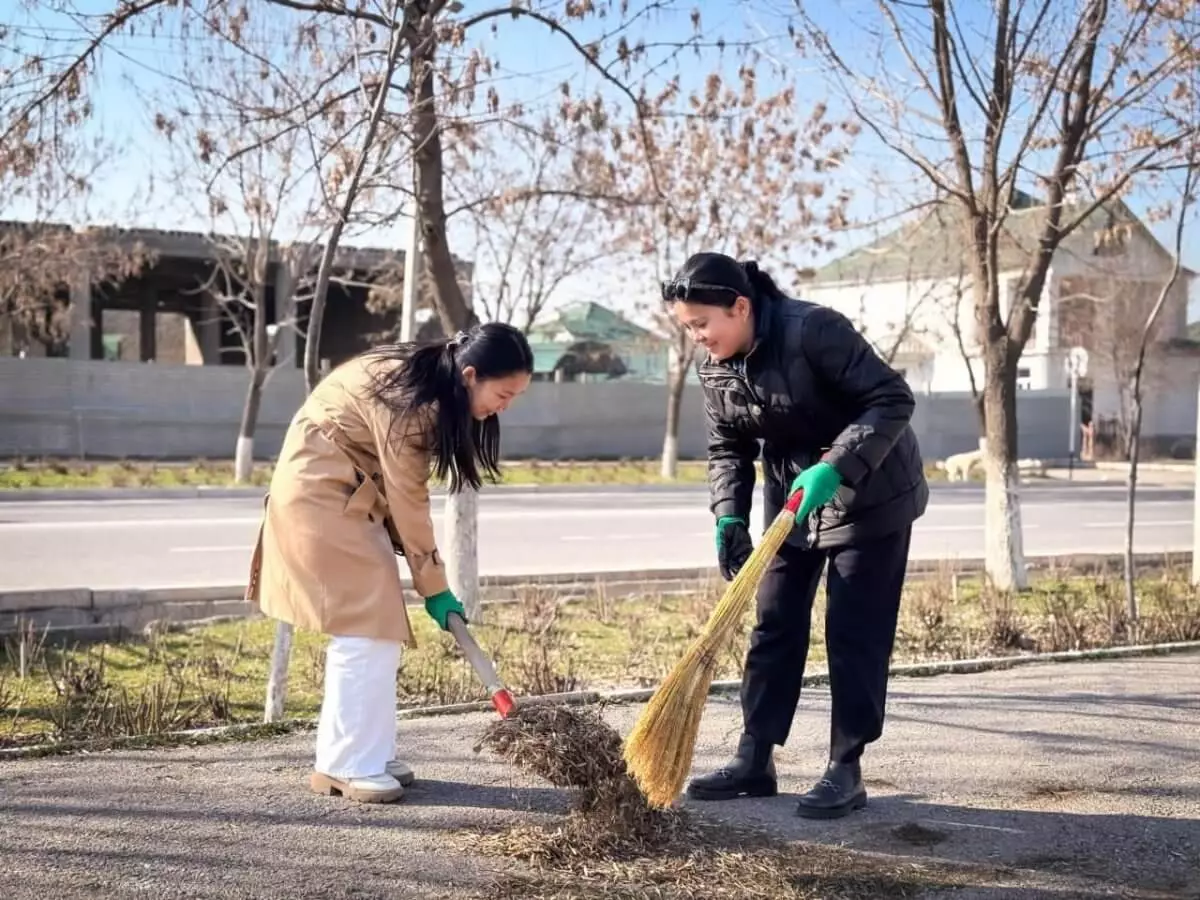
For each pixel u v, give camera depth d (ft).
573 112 25.68
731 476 14.57
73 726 17.88
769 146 55.88
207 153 29.60
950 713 18.84
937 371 125.70
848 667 13.80
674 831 12.93
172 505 58.80
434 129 24.23
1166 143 30.83
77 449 88.74
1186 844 13.21
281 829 12.87
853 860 12.51
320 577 13.44
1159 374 124.47
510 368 13.25
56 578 34.32
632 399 106.22
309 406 13.78
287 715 19.04
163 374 91.45
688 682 12.32
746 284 13.24
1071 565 38.14
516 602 30.42
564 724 12.97
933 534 52.39
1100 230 41.55
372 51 23.07
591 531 50.29
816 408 13.33
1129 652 24.07
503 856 12.28
